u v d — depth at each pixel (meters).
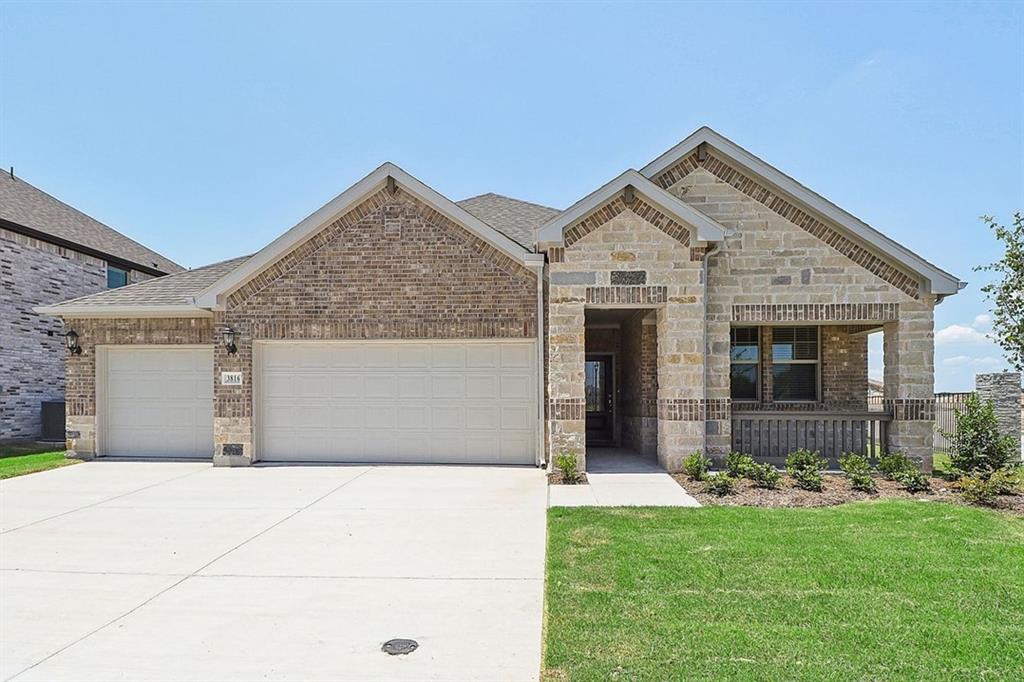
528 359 13.07
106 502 9.76
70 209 23.03
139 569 6.54
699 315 11.85
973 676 4.09
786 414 12.54
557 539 7.33
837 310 12.32
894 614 5.06
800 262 12.41
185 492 10.48
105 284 21.50
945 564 6.27
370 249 13.14
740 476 11.04
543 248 12.20
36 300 18.86
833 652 4.41
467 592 5.82
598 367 17.19
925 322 12.27
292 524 8.35
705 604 5.30
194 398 14.41
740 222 12.52
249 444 13.17
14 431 18.05
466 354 13.20
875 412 12.50
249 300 13.30
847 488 10.29
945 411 17.30
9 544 7.48
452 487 10.79
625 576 5.99
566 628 4.85
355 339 13.20
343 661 4.48
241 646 4.75
